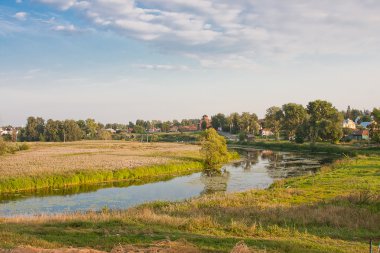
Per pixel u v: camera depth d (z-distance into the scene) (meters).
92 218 22.91
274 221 23.31
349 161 64.44
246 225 21.67
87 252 14.37
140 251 14.86
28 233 18.00
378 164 58.97
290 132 156.62
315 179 45.22
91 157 80.12
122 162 69.44
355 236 19.86
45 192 46.59
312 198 33.41
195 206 29.91
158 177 60.22
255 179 56.41
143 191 47.84
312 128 125.31
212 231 20.16
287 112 156.12
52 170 56.06
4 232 17.62
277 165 74.81
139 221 21.92
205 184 52.72
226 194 37.12
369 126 108.25
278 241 17.88
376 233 20.48
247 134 171.12
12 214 34.59
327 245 17.84
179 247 15.63
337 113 139.00
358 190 36.31
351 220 23.03
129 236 17.77
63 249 14.54
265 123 187.12
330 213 24.64
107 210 29.58
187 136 194.62
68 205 39.25
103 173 56.75
